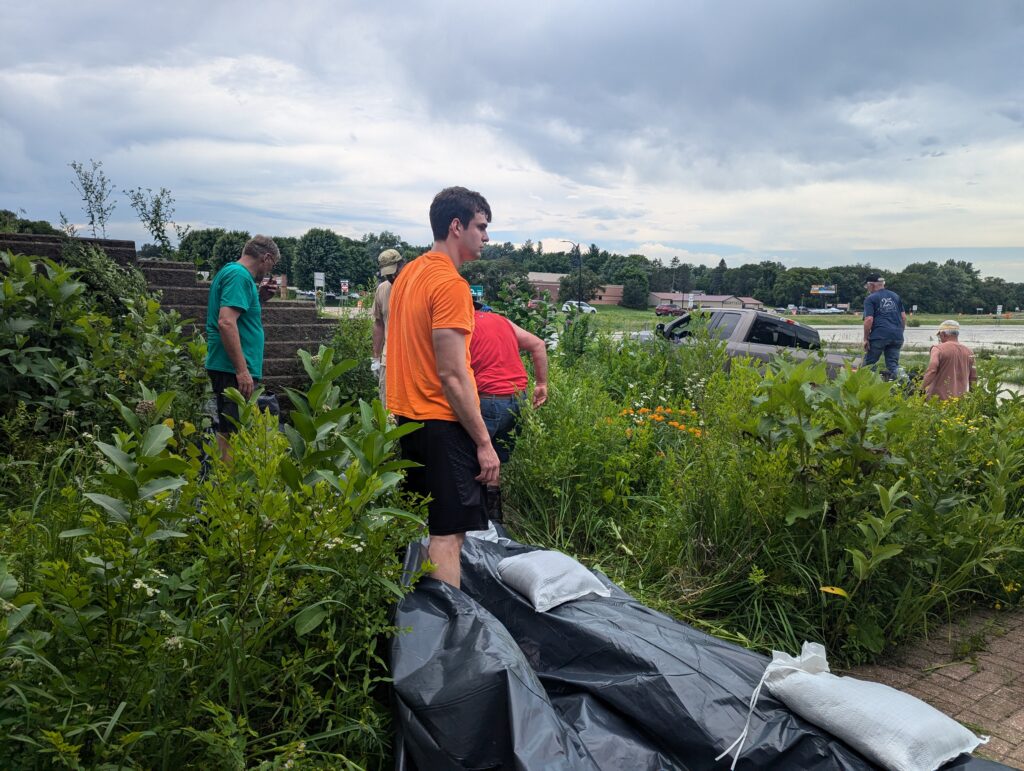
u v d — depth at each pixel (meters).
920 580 3.75
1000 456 4.20
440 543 2.96
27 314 4.60
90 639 1.75
